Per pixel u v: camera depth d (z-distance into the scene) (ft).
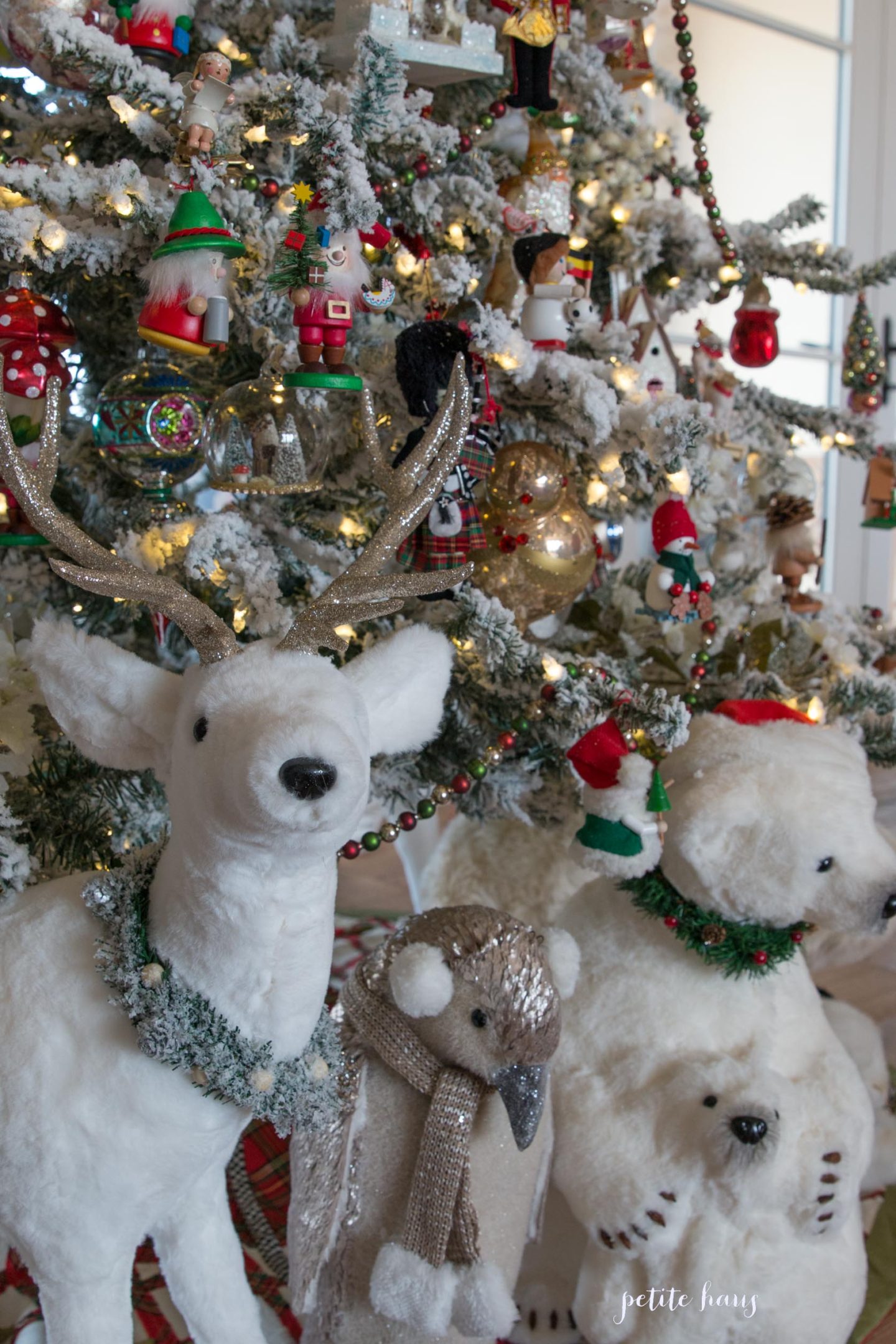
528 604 3.95
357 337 4.18
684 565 3.93
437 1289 2.75
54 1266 2.45
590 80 4.34
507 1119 3.05
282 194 3.52
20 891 2.77
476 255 4.33
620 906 3.59
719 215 4.64
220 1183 2.79
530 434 4.46
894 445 5.22
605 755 3.27
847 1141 3.26
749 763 3.38
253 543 3.51
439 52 3.68
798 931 3.43
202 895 2.36
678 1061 3.27
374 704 2.60
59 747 3.66
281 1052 2.48
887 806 7.27
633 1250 3.15
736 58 8.60
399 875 7.11
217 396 4.21
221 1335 2.73
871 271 4.92
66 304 4.21
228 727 2.26
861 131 9.37
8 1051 2.42
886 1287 3.85
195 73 3.26
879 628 5.43
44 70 3.51
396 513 2.52
